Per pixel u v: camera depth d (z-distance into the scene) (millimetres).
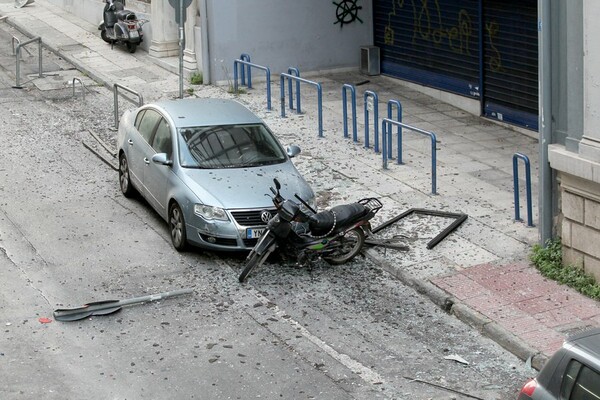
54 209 14820
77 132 19109
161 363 10109
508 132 18891
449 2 20656
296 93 20453
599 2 11070
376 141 17391
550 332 10633
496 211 14281
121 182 15531
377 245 13078
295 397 9430
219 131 13945
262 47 23109
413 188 15375
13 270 12508
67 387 9570
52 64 25328
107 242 13523
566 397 7250
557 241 12461
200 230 12672
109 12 26391
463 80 20625
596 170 11234
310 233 12570
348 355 10336
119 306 11367
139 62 24984
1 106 21047
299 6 23234
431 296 11727
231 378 9797
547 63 12055
